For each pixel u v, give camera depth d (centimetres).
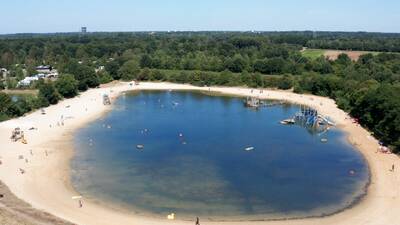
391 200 11594
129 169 13900
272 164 14588
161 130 19138
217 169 14025
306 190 12362
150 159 14938
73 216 10519
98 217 10531
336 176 13462
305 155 15650
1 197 11244
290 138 18050
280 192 12219
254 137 18138
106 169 13875
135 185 12581
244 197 11856
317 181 13038
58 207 10994
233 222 10381
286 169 14112
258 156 15450
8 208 10425
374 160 15012
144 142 17088
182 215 10750
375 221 10406
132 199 11638
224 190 12300
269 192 12200
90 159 14850
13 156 14975
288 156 15512
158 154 15512
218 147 16550
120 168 13988
